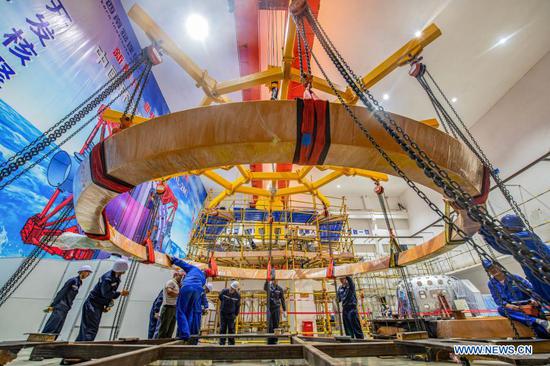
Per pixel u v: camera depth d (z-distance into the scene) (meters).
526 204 10.31
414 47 4.12
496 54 9.41
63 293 4.90
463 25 8.33
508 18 8.18
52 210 5.21
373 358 3.57
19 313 5.32
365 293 14.14
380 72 4.45
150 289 6.27
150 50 3.52
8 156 4.38
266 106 2.04
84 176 2.47
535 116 9.93
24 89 4.63
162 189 5.12
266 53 9.06
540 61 9.75
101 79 6.56
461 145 2.39
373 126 2.10
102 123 6.68
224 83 4.89
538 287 2.95
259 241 11.19
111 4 6.82
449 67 9.70
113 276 4.91
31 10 4.71
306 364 3.26
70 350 2.81
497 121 11.51
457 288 10.42
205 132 2.03
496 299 3.47
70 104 5.64
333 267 6.84
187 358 2.33
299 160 2.22
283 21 8.02
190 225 13.73
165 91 10.02
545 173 9.73
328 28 8.54
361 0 7.73
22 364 2.89
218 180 6.84
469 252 13.16
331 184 17.61
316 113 2.02
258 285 11.06
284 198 10.31
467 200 1.47
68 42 5.53
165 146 2.09
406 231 18.19
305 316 9.13
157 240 9.78
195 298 4.29
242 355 2.34
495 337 3.45
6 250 4.39
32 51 4.76
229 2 6.74
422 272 15.88
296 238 9.48
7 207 4.39
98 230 3.41
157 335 4.84
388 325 4.95
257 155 2.15
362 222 18.39
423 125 2.21
